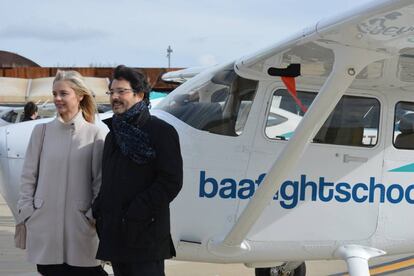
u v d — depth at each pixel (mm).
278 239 3574
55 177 2840
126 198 2584
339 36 2762
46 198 2832
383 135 3660
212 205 3490
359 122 3643
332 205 3611
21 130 3625
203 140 3514
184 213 3475
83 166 2863
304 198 3578
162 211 2611
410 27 2586
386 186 3676
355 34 2711
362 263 3553
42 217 2836
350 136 3629
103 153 2734
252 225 3367
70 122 2855
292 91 3385
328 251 3654
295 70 3252
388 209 3686
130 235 2545
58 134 2879
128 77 2639
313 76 3543
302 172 3570
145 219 2543
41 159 2879
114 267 2729
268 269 4414
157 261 2650
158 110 3783
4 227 7027
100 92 16641
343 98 3633
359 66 2934
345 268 5457
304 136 3062
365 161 3641
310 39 2859
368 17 2455
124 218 2549
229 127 3527
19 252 5848
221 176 3492
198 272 5215
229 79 3602
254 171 3518
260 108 3533
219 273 5191
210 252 3539
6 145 3531
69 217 2842
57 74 2887
